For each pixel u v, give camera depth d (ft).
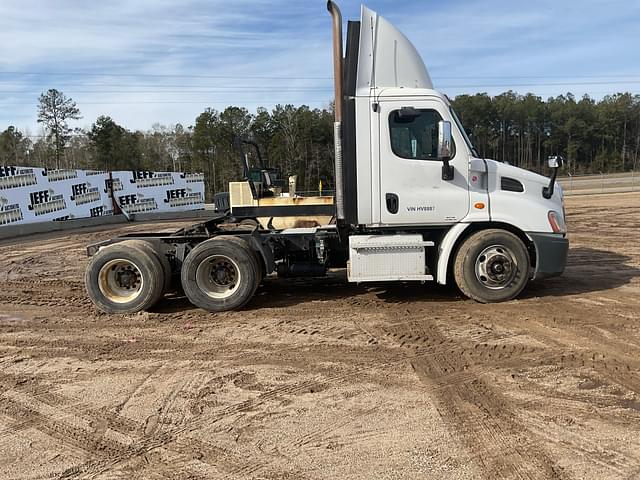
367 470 10.69
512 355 16.97
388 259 22.20
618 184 146.92
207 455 11.44
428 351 17.56
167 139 234.99
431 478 10.36
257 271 23.06
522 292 24.91
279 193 37.24
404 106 21.85
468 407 13.42
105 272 22.85
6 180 61.16
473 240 22.49
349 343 18.58
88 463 11.25
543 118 267.80
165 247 24.13
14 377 16.16
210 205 123.03
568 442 11.57
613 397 13.79
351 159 22.12
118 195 81.92
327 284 28.04
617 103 287.28
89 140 212.84
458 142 22.09
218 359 17.35
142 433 12.50
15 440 12.32
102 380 15.79
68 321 22.20
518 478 10.28
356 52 21.95
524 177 22.80
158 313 22.99
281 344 18.67
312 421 12.87
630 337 18.40
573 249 38.42
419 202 22.17
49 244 51.52
